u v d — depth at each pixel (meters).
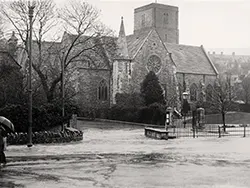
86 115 68.81
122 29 73.81
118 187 12.38
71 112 33.31
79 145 27.73
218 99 63.22
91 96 72.62
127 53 73.38
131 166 16.92
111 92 74.31
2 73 39.56
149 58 75.50
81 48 67.38
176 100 76.50
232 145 27.66
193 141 31.61
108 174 14.79
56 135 29.95
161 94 67.94
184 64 86.00
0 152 16.95
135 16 113.25
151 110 60.38
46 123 30.84
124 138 35.31
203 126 47.50
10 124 18.81
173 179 13.78
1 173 14.95
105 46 60.38
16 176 14.29
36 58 60.47
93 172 15.24
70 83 62.22
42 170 15.70
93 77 72.81
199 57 91.38
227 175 14.62
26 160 18.83
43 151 23.23
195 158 19.84
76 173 14.98
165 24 108.81
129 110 64.88
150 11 107.75
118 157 20.30
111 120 66.88
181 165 17.27
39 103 35.06
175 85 77.56
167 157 20.30
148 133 37.34
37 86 40.62
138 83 73.88
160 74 76.56
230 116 66.62
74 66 62.81
